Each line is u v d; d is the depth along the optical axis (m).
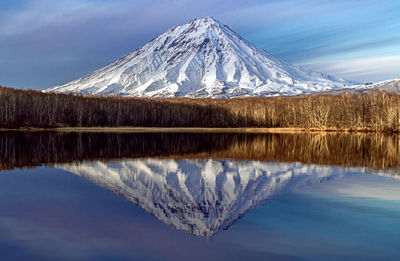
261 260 13.20
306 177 30.77
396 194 23.80
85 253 13.78
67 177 30.02
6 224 17.09
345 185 27.12
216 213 19.41
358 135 95.38
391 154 48.16
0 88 111.06
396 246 14.48
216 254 13.74
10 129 104.25
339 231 16.25
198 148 56.50
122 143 65.06
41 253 13.76
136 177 30.53
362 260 13.21
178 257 13.46
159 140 73.62
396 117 107.50
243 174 32.38
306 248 14.30
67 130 112.44
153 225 17.19
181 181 29.02
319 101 128.75
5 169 34.06
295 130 123.81
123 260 13.20
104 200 22.14
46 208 20.00
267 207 20.62
